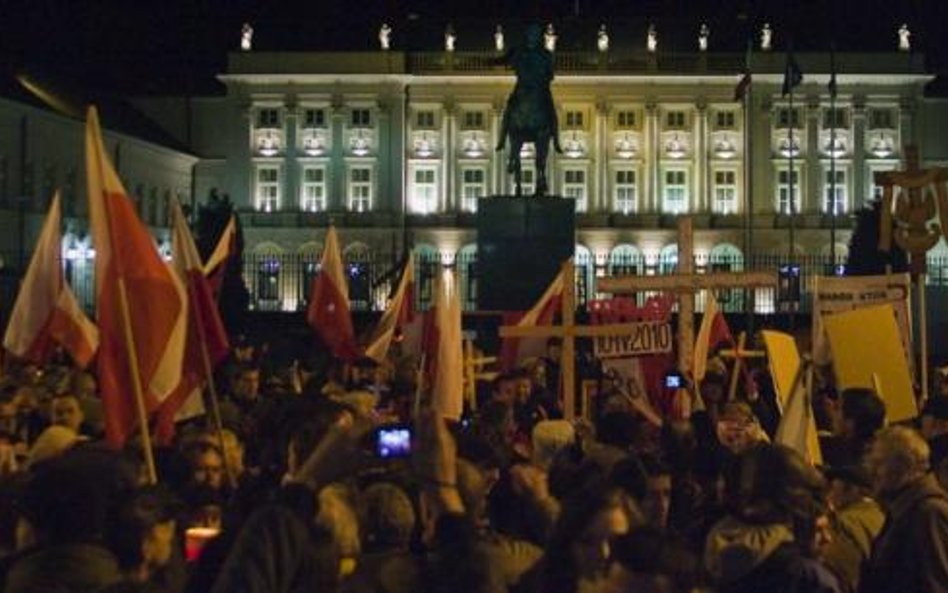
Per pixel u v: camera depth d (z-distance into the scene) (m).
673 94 151.12
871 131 150.88
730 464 11.59
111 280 14.27
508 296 54.66
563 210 54.59
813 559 10.92
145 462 13.80
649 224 150.50
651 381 24.45
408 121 151.12
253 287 135.75
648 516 12.52
